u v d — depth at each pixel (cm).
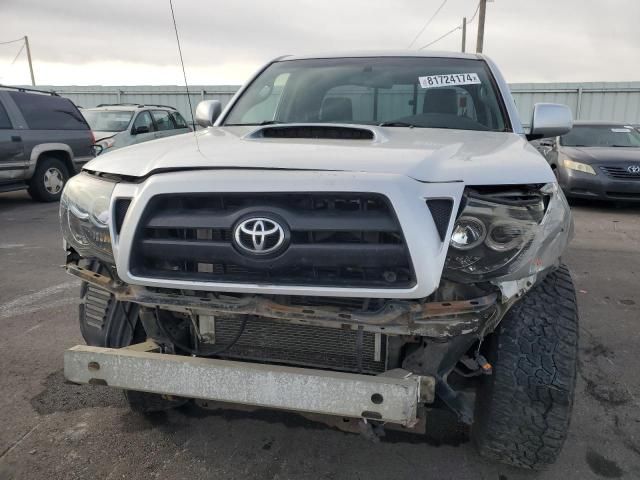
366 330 196
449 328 191
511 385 215
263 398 202
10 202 1054
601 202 1030
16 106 971
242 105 369
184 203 203
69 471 254
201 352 240
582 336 413
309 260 189
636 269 601
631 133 1062
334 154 207
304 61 391
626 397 324
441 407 226
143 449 271
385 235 188
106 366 219
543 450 223
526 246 199
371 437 218
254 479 250
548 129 325
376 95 342
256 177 193
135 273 209
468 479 250
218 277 201
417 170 194
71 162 1077
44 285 523
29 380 338
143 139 1223
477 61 367
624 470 258
